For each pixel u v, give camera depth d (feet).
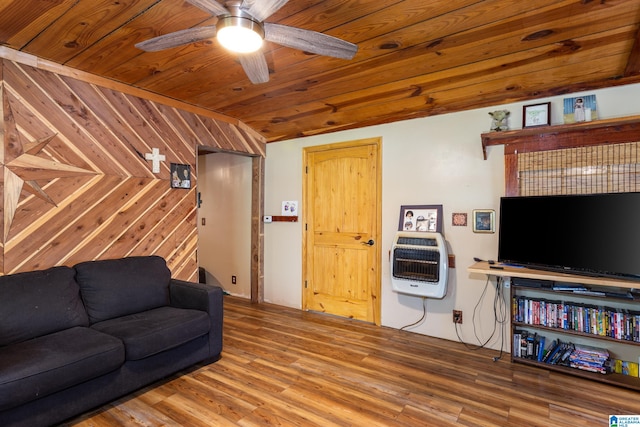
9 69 8.10
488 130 10.62
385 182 12.56
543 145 9.75
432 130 11.57
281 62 8.87
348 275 13.52
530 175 9.93
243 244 16.67
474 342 10.83
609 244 8.00
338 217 13.76
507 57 8.38
